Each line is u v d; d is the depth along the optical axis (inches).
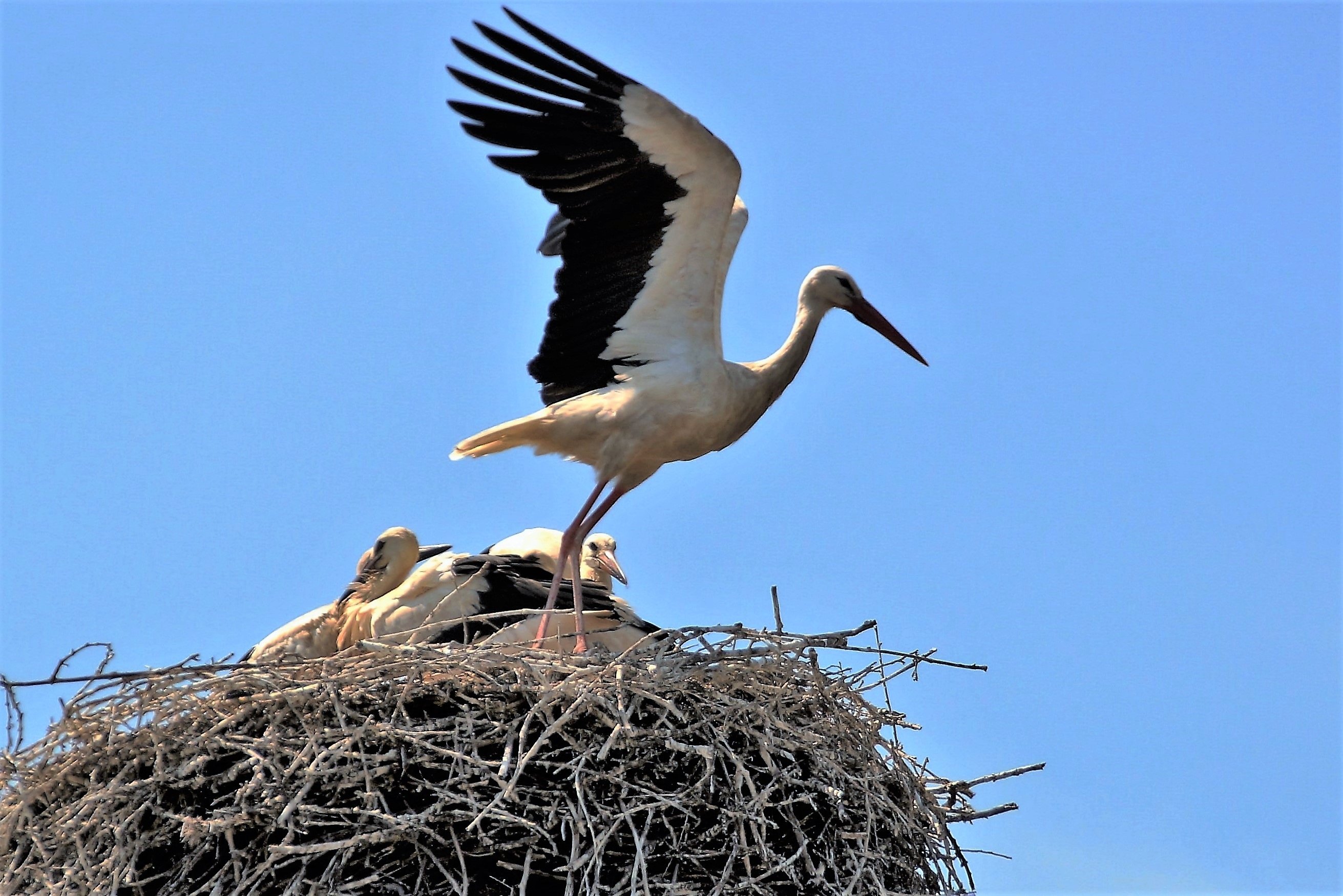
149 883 474.6
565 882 470.3
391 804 469.1
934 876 522.3
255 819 453.7
